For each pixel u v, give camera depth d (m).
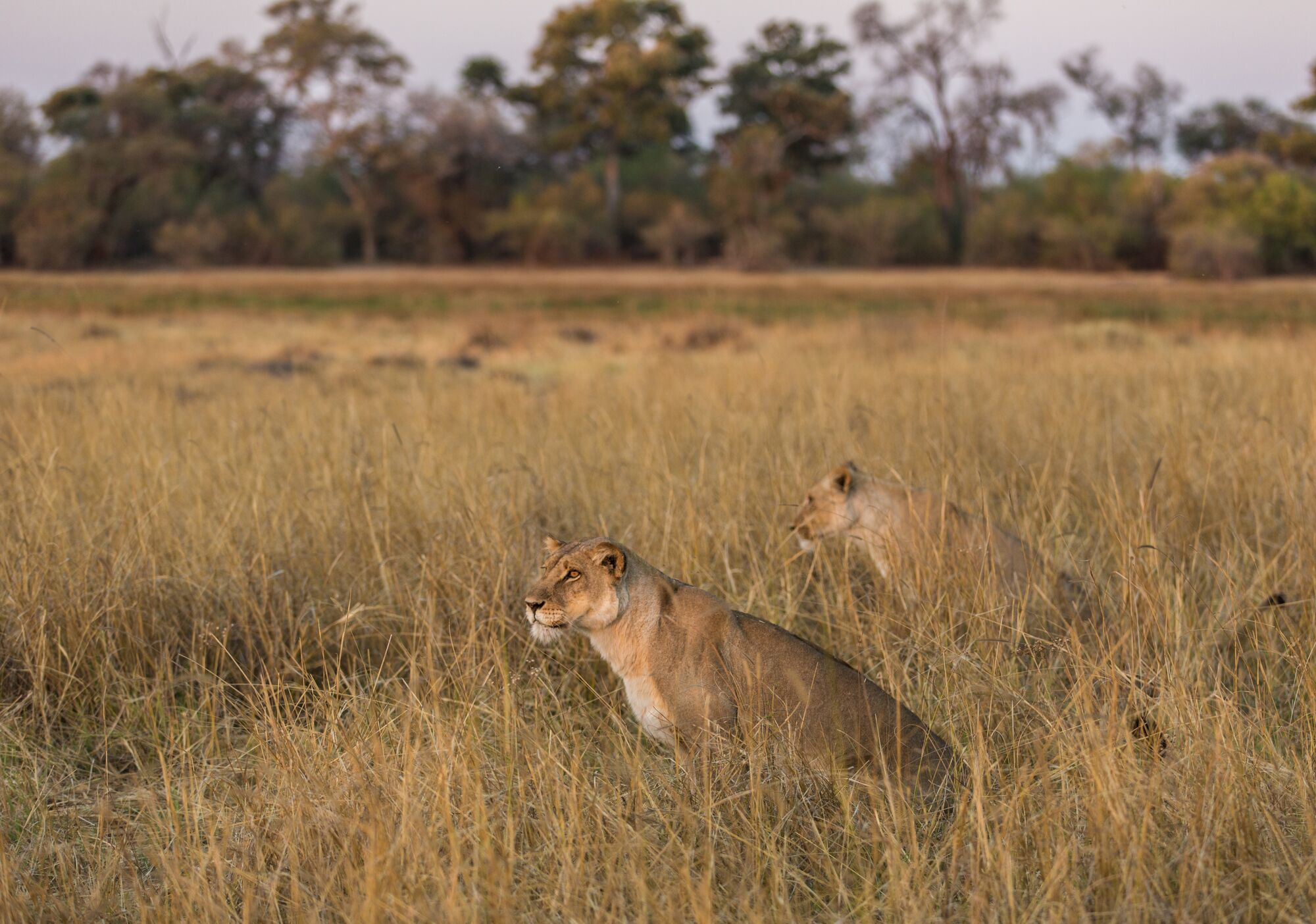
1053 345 33.28
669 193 139.62
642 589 7.41
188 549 10.88
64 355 30.41
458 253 131.50
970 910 5.80
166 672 9.15
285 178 136.00
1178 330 41.19
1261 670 8.27
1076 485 12.29
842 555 10.90
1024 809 6.59
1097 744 6.51
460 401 20.00
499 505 11.28
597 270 121.25
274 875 6.26
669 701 7.27
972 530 9.81
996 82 133.00
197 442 14.14
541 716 8.12
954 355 30.48
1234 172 101.06
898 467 12.46
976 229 123.75
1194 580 9.77
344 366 31.70
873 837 6.24
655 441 13.84
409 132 130.12
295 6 137.62
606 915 5.77
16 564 9.84
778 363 24.72
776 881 5.98
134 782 8.13
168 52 137.38
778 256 117.06
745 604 9.84
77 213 107.31
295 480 12.69
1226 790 6.34
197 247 110.88
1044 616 9.00
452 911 5.52
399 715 8.16
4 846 6.59
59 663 9.19
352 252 138.50
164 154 112.12
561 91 135.75
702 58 138.00
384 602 10.20
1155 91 140.50
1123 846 5.97
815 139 132.00
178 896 6.08
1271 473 11.80
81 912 6.35
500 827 6.75
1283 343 29.02
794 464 12.62
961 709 7.85
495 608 9.66
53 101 124.50
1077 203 117.81
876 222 125.31
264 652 9.65
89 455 13.48
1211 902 5.71
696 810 6.76
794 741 6.96
